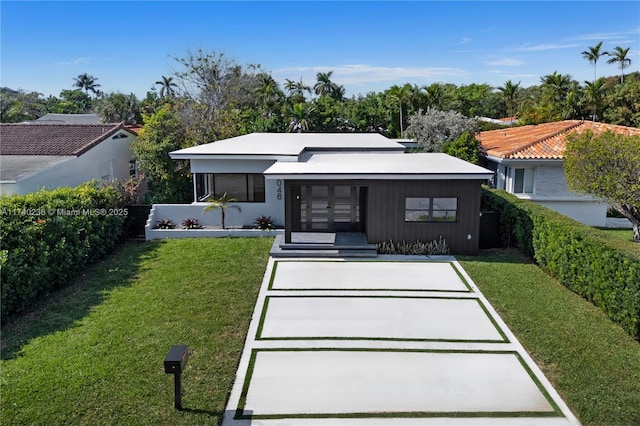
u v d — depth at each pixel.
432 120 34.66
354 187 19.38
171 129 28.91
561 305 12.72
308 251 17.17
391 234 17.67
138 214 20.05
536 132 29.83
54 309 12.20
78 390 8.48
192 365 9.52
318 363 9.77
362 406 8.30
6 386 8.55
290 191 17.34
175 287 13.87
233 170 20.64
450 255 17.48
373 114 51.00
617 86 51.72
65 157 21.81
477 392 8.72
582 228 13.86
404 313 12.29
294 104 49.91
